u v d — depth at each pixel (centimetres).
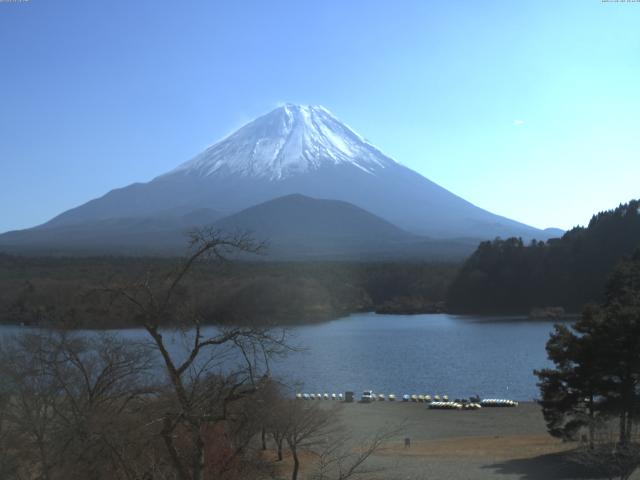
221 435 1897
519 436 4666
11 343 2502
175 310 1617
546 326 13925
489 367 8706
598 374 3366
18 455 2017
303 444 3017
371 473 3044
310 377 7806
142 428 1656
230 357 2072
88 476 1858
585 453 2795
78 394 2239
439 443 4409
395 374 8194
